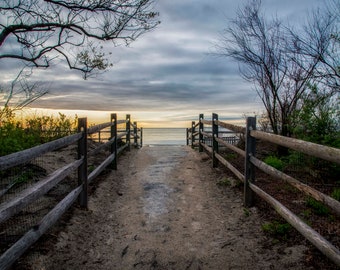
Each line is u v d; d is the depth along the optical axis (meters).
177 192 6.32
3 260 2.46
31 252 3.33
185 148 13.12
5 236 3.50
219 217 4.88
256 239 3.96
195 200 5.78
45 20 7.88
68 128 9.15
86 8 7.73
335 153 2.64
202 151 10.98
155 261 3.68
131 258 3.75
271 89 8.82
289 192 5.22
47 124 8.98
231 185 6.29
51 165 6.16
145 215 5.12
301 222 3.34
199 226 4.62
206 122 9.49
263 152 8.75
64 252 3.59
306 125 6.53
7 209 2.44
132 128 13.47
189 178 7.34
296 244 3.61
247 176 5.08
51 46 8.41
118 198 5.99
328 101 6.77
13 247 2.67
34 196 2.96
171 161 9.56
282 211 3.79
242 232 4.23
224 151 9.66
